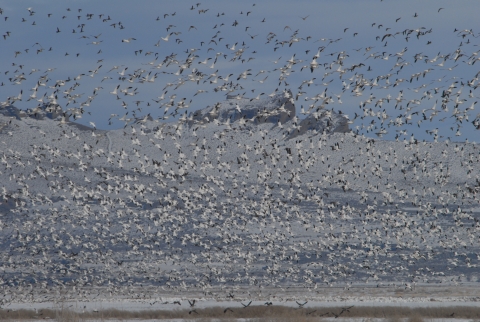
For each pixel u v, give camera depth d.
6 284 90.31
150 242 132.38
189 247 126.75
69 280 96.75
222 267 104.69
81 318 48.47
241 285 95.75
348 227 140.38
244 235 129.50
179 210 98.75
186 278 99.44
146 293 84.00
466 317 49.75
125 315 51.78
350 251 105.56
